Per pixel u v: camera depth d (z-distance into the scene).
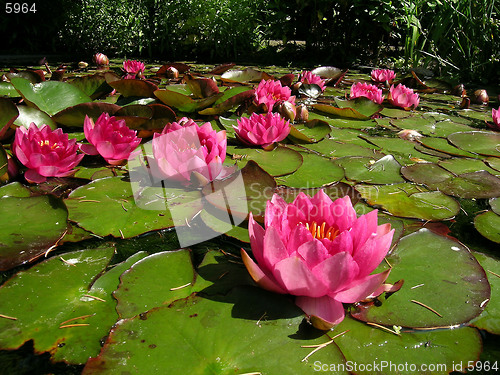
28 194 1.50
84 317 0.93
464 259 1.17
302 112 2.60
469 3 4.66
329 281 0.91
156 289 1.03
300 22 6.17
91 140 1.80
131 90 2.62
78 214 1.37
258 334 0.88
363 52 6.23
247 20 6.13
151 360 0.80
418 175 1.86
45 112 2.14
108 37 6.05
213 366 0.80
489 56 4.75
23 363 0.81
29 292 1.00
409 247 1.23
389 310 0.98
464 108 3.49
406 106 3.29
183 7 5.93
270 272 1.01
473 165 2.04
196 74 4.20
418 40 5.57
